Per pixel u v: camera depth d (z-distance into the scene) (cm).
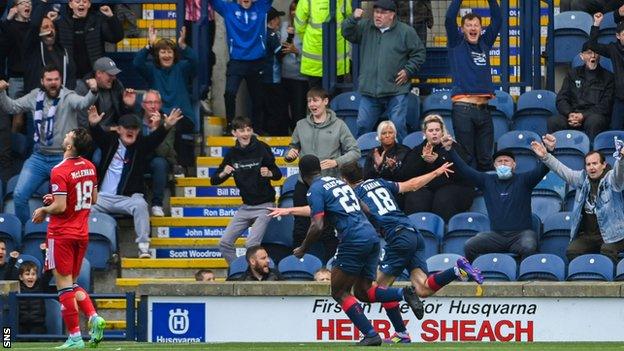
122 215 5938
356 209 4222
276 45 6544
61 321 5303
